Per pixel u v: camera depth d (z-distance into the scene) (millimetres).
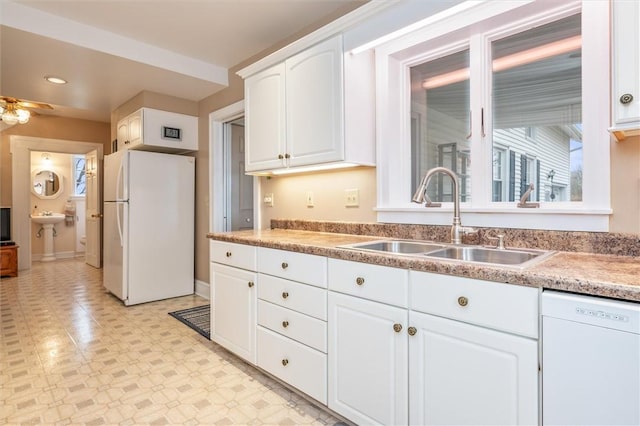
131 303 3484
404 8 1726
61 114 5352
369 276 1468
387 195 2131
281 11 2385
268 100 2414
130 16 2428
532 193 1704
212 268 2443
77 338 2648
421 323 1301
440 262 1247
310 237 2154
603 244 1403
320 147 2072
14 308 3396
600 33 1417
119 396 1861
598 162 1429
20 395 1864
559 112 1631
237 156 3869
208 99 3680
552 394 1010
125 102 3867
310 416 1702
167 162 3727
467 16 1759
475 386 1165
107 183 3834
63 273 5117
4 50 2561
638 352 879
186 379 2047
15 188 5262
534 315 1044
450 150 2000
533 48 1696
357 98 2051
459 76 1962
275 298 1927
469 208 1767
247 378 2064
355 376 1528
